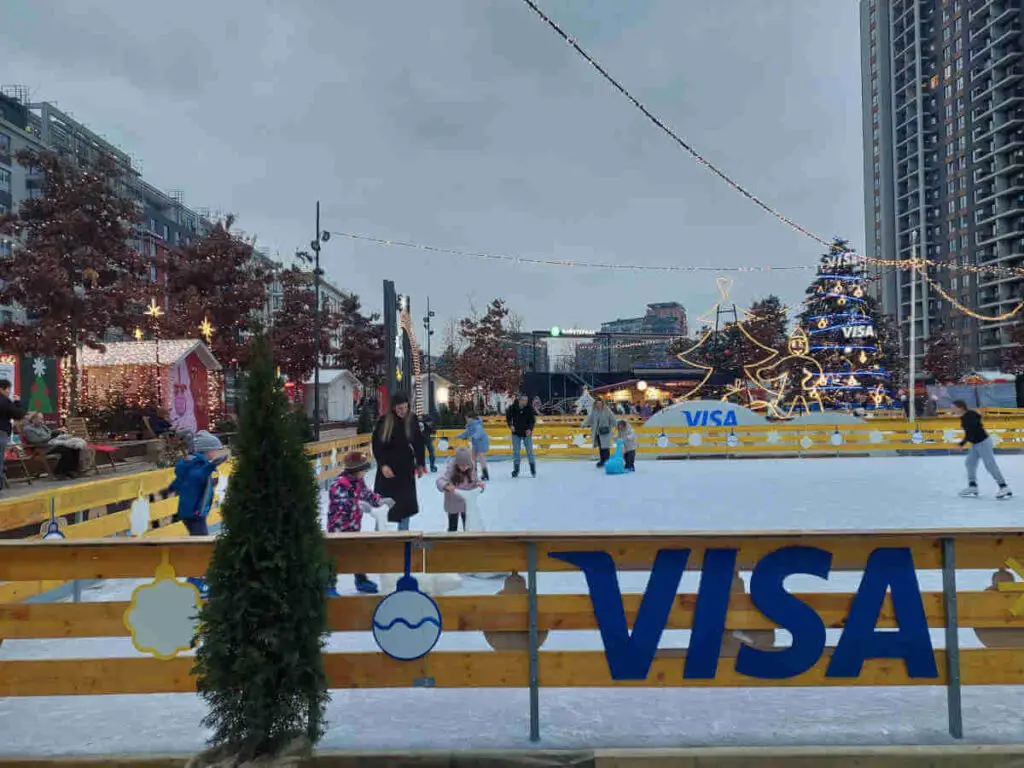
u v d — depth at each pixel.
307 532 3.13
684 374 49.19
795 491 12.47
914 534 3.35
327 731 3.38
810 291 34.69
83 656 4.77
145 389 23.62
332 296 89.44
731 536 3.37
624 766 3.06
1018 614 3.38
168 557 3.45
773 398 34.34
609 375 53.50
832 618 3.41
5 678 3.44
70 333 19.38
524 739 3.29
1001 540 3.38
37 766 3.09
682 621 3.43
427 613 3.42
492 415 40.16
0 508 5.31
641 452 20.77
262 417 3.13
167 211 78.25
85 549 3.45
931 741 3.24
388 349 18.62
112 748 3.27
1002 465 17.56
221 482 9.02
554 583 5.51
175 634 3.43
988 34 100.31
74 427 17.31
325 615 3.17
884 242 118.62
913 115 113.25
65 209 20.36
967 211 103.94
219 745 3.04
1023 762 3.05
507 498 11.98
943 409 39.84
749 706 3.66
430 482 15.23
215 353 30.94
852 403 33.56
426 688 3.90
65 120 67.06
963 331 103.88
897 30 117.00
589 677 3.41
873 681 3.39
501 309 53.28
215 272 31.86
